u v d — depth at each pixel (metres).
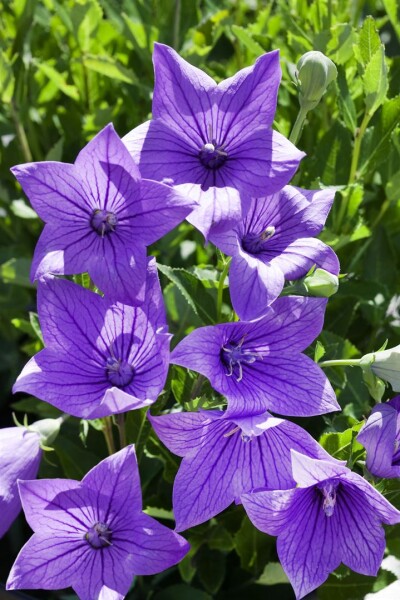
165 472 0.54
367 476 0.48
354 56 0.63
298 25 0.67
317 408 0.45
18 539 0.64
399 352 0.47
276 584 0.59
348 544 0.46
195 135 0.46
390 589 0.55
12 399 0.72
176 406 0.56
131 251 0.45
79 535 0.46
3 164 0.71
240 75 0.46
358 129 0.58
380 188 0.66
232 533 0.57
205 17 0.72
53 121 0.73
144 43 0.67
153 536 0.46
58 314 0.46
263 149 0.45
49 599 0.59
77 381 0.46
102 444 0.59
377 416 0.46
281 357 0.46
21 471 0.48
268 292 0.44
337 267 0.47
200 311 0.52
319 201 0.47
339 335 0.61
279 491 0.44
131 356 0.47
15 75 0.67
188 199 0.43
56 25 0.72
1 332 0.72
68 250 0.45
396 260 0.65
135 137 0.46
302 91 0.49
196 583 0.60
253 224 0.47
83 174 0.44
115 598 0.45
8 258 0.70
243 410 0.44
